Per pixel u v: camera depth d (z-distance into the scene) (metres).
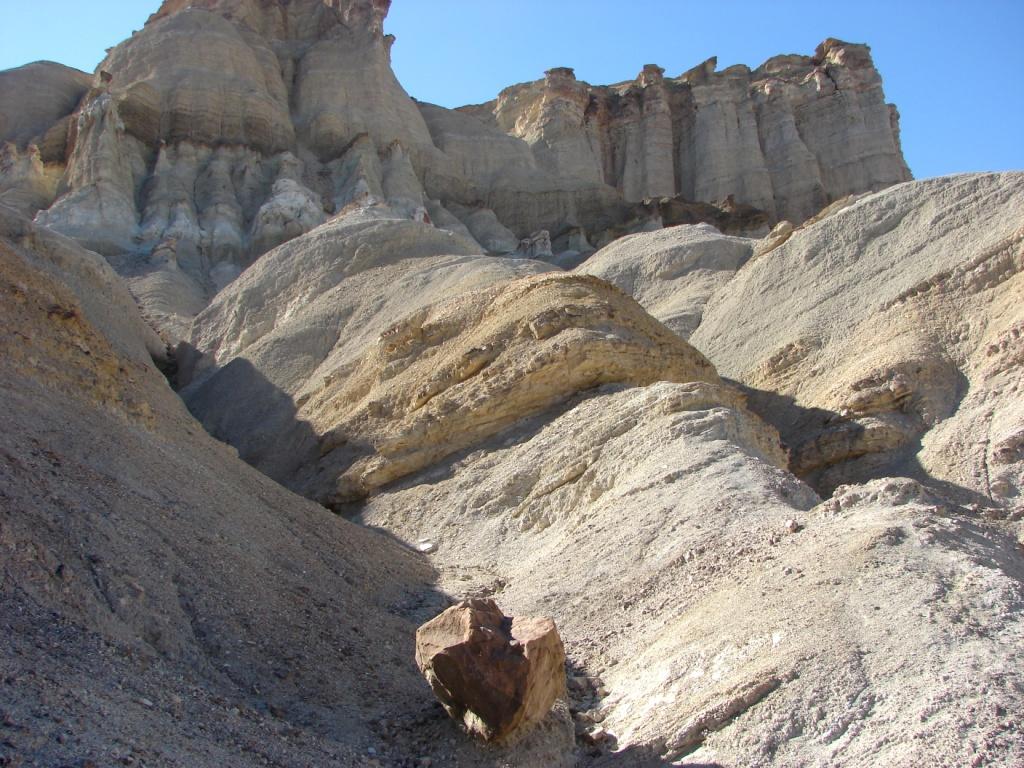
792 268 41.88
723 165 95.50
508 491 23.64
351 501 28.14
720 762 9.77
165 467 16.86
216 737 9.29
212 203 69.44
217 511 16.22
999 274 33.56
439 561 21.50
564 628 15.32
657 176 97.12
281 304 48.59
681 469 19.66
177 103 75.62
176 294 57.91
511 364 28.23
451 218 78.31
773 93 98.69
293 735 10.32
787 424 33.59
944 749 8.78
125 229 66.06
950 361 31.88
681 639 12.70
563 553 18.66
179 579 12.90
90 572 11.55
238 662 11.92
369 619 14.94
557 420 25.73
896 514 13.59
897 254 38.53
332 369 39.28
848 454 30.20
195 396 43.53
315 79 85.19
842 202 45.59
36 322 19.48
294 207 68.31
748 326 40.72
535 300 30.36
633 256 51.19
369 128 82.06
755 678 10.61
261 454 35.38
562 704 11.70
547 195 84.50
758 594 12.69
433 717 11.59
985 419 28.34
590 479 22.12
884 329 34.84
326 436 31.41
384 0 91.75
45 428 15.16
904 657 10.20
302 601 14.49
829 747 9.46
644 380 27.48
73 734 7.68
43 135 77.25
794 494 18.11
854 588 11.78
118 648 10.45
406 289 44.22
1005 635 10.29
